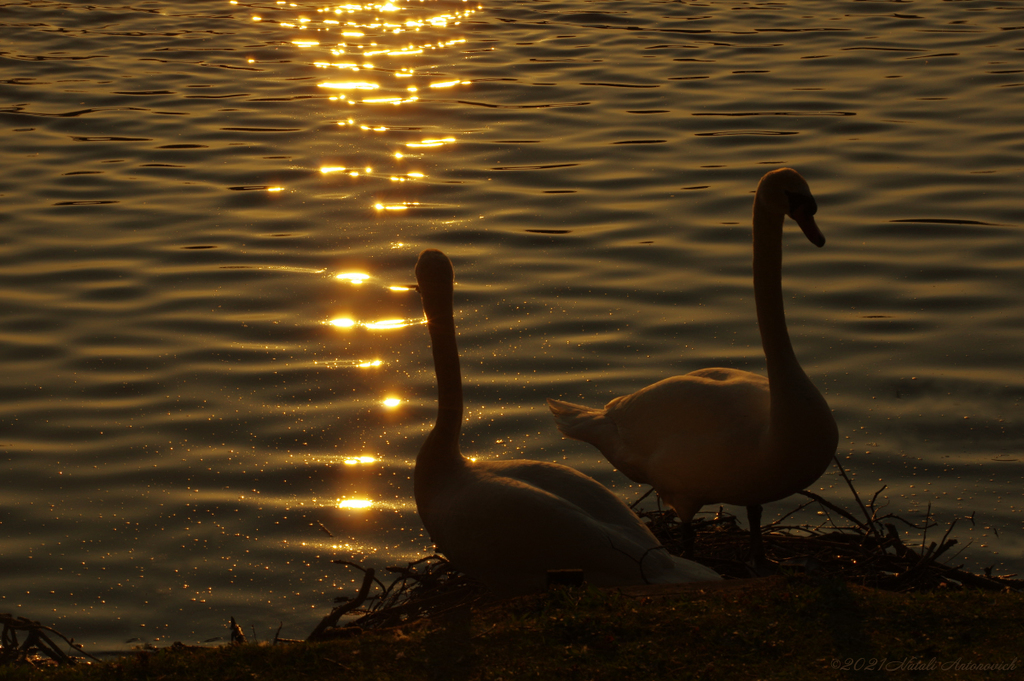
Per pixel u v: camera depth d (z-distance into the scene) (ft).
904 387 36.32
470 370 37.65
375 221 49.55
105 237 48.37
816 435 21.50
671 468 23.40
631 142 58.85
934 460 32.83
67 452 33.91
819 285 43.21
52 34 83.66
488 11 91.97
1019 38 76.84
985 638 16.97
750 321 40.22
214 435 34.71
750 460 22.16
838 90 66.44
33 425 35.17
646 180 53.57
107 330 40.70
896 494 31.50
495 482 21.12
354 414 35.58
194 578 28.96
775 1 92.84
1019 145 56.29
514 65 74.38
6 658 20.15
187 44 81.41
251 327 40.86
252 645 17.65
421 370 38.04
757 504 23.03
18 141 60.39
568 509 20.58
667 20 86.33
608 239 47.29
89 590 28.55
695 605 18.01
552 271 44.47
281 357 38.91
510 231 48.24
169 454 33.86
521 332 39.88
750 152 56.90
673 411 23.77
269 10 93.50
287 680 16.65
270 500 31.96
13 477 32.73
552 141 59.36
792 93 66.18
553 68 73.31
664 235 47.57
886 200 50.65
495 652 16.93
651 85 68.74
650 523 25.62
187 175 55.57
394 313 41.70
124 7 93.81
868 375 37.06
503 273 44.34
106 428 35.12
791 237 47.80
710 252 45.88
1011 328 39.58
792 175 21.54
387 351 39.11
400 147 58.90
